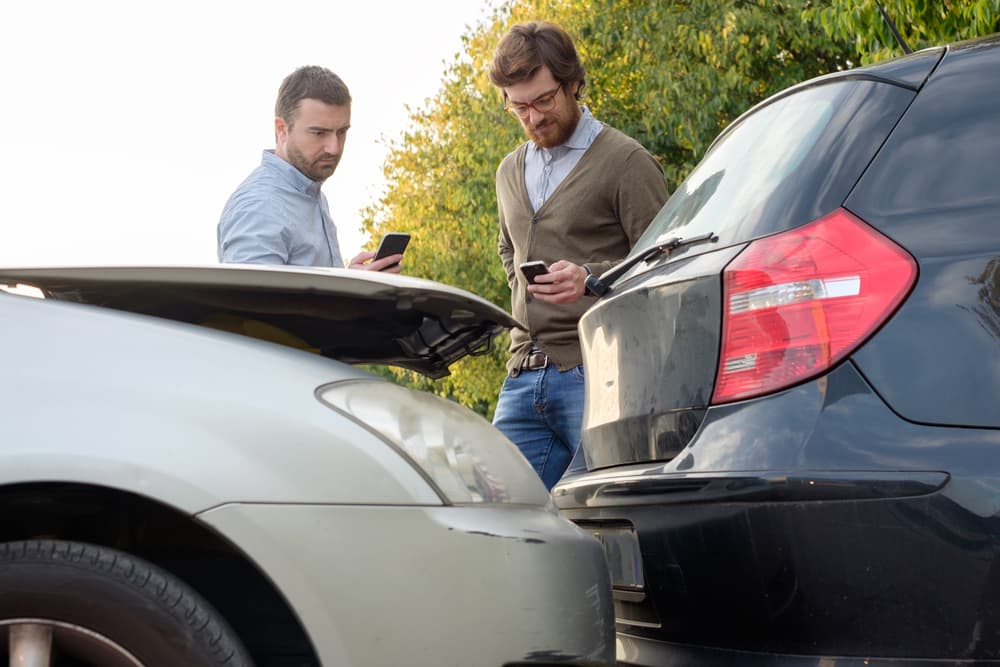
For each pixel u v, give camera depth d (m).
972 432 2.12
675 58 18.14
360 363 2.75
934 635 2.11
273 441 1.99
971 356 2.14
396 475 2.02
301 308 2.37
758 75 18.39
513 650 2.01
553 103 4.15
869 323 2.21
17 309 2.06
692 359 2.45
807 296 2.28
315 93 3.68
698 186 2.93
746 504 2.25
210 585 2.38
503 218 4.54
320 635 1.94
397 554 1.98
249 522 1.93
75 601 1.92
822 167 2.38
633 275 2.86
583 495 2.77
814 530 2.18
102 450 1.91
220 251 3.71
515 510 2.16
